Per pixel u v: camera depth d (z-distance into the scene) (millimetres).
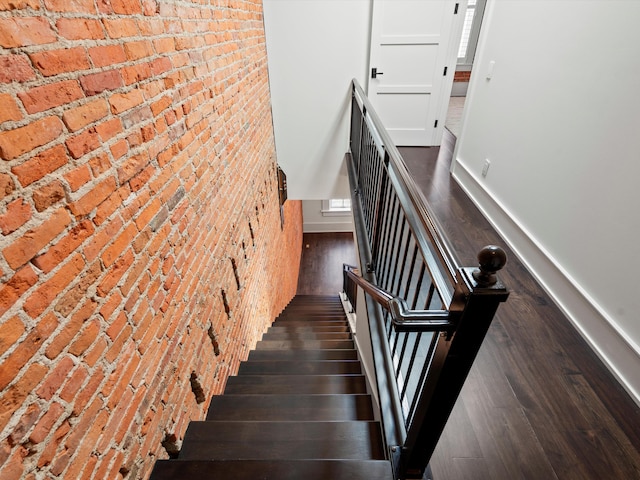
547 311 1889
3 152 582
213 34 1655
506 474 1223
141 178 1012
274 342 2748
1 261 582
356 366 2193
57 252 703
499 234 2520
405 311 805
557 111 1873
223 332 1819
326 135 3914
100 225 833
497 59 2541
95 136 813
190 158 1370
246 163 2373
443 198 3031
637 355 1403
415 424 1040
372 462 1167
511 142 2361
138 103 991
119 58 896
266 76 3344
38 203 656
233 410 1584
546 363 1609
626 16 1418
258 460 1175
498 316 1865
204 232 1527
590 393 1479
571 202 1773
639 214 1369
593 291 1637
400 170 1347
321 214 7746
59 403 712
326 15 3295
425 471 1200
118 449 923
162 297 1146
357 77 3623
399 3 3293
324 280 6547
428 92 3791
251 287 2525
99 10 816
